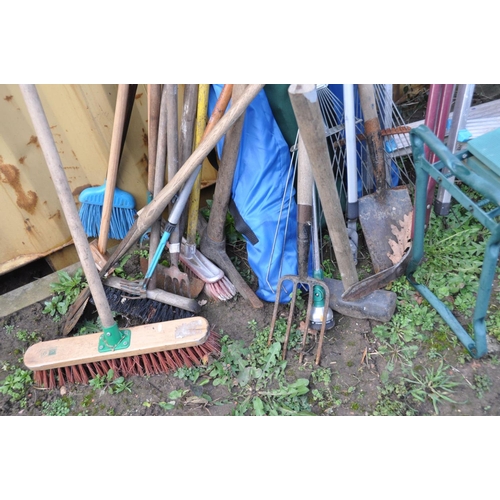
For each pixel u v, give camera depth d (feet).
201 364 6.02
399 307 6.23
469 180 4.36
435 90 6.04
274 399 5.58
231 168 5.93
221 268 6.73
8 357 6.36
